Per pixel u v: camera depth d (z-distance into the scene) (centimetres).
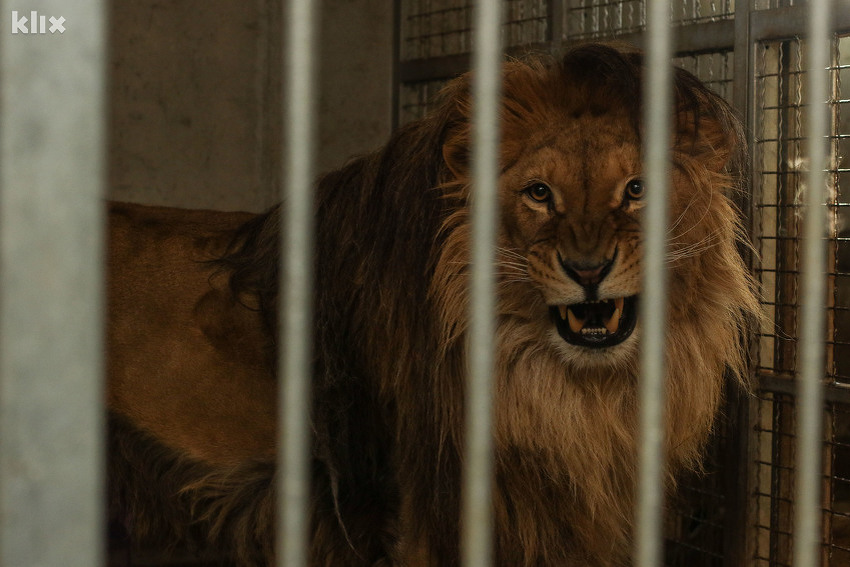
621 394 225
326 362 242
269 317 248
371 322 235
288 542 103
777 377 302
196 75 416
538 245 211
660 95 108
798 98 304
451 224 223
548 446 224
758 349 306
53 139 87
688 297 221
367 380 243
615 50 220
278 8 430
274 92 432
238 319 255
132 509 276
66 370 88
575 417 224
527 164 215
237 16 423
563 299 206
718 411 288
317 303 244
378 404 243
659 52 107
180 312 262
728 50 313
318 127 432
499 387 223
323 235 248
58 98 87
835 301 297
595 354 215
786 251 308
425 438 227
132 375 265
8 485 87
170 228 278
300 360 103
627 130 213
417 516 234
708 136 229
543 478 229
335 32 433
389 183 231
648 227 110
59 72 87
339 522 240
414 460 230
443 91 237
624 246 205
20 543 88
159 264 268
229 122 424
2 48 85
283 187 436
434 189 224
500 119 218
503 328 223
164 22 407
